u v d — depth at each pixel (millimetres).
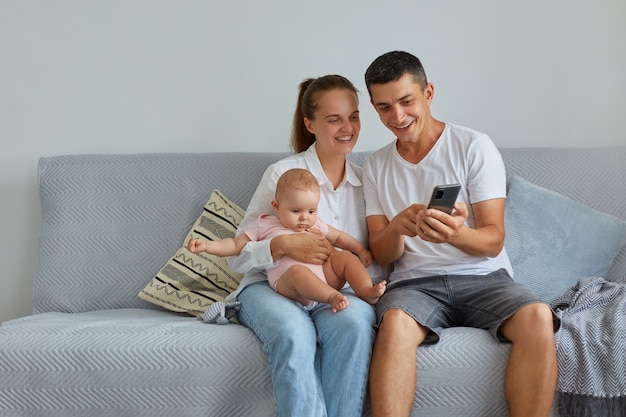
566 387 1919
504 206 2268
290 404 1864
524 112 2881
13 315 2930
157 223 2621
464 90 2879
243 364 1966
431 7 2861
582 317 2070
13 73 2887
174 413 1981
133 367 1970
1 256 2918
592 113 2875
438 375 1938
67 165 2688
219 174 2656
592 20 2848
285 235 2154
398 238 2191
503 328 1979
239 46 2881
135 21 2875
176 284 2502
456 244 2092
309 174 2221
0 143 2902
